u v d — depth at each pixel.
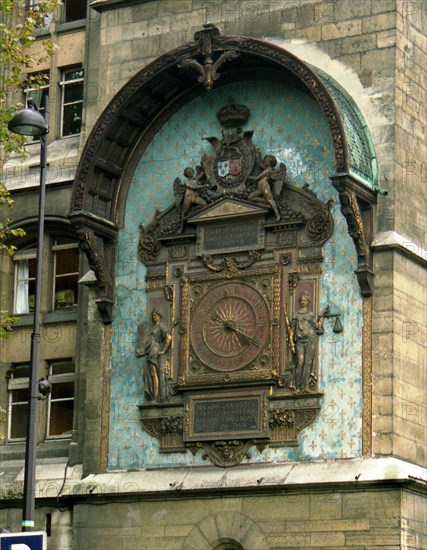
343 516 41.09
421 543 41.12
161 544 43.34
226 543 42.75
